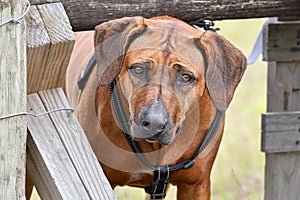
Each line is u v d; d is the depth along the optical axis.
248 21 19.30
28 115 3.80
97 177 3.81
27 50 3.71
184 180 5.50
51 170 3.72
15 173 3.59
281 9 5.84
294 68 6.79
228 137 11.38
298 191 6.90
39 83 3.88
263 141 6.69
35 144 3.76
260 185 9.17
